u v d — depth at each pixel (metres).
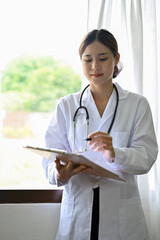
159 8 1.65
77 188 1.32
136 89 1.56
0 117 6.02
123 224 1.26
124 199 1.29
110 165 1.30
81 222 1.27
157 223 1.58
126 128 1.33
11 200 1.56
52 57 6.20
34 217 1.56
